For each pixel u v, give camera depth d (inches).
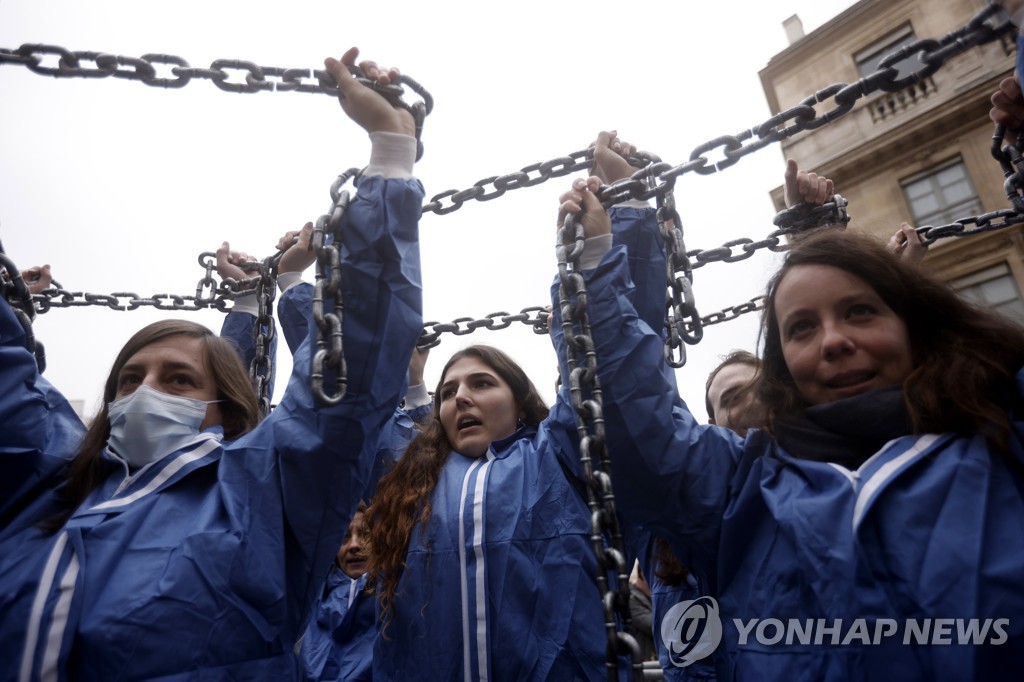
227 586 52.7
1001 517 42.9
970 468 45.3
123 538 55.0
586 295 54.9
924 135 384.5
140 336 71.4
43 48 51.2
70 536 54.4
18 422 60.1
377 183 57.2
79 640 49.8
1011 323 55.4
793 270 58.8
